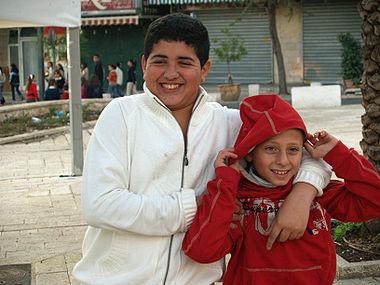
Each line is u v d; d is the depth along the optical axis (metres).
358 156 2.04
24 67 25.91
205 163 2.05
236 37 25.11
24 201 6.61
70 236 5.22
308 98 16.81
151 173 1.94
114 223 1.83
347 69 21.45
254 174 2.10
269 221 2.03
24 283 4.03
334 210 2.11
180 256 1.96
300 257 2.00
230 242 1.98
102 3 23.55
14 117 14.01
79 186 7.39
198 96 2.04
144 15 23.56
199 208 1.90
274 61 24.98
